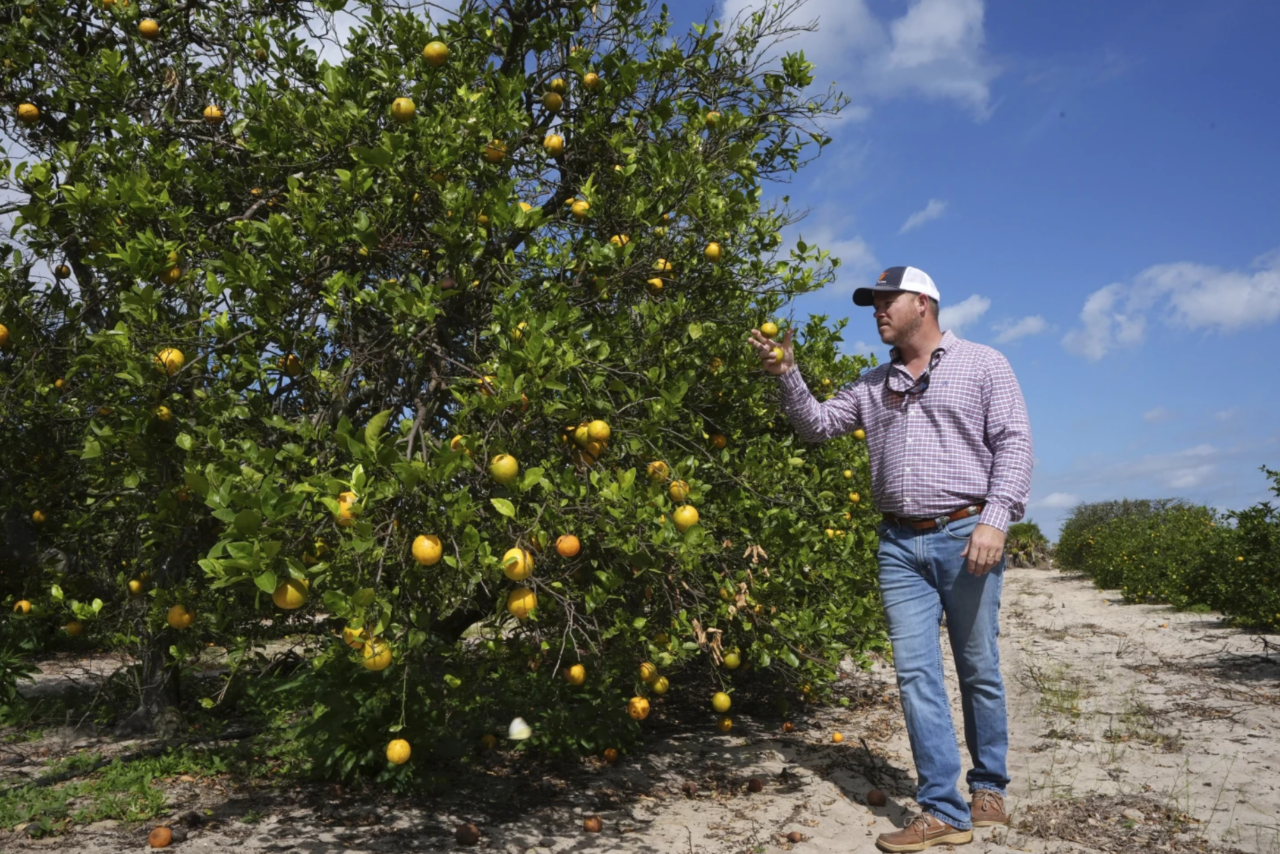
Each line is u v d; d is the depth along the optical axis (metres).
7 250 3.81
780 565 3.91
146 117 4.57
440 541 2.63
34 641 6.38
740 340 4.07
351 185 3.13
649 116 4.13
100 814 3.64
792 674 4.23
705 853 3.24
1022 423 3.26
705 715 5.53
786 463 4.31
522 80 3.45
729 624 3.69
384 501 2.59
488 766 4.37
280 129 3.55
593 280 3.58
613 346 3.54
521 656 3.27
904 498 3.39
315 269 3.18
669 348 3.60
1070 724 4.98
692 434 4.02
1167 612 10.91
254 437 3.18
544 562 2.97
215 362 3.34
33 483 4.45
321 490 2.52
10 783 4.17
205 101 4.74
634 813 3.72
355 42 4.06
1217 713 5.18
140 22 4.60
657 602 3.54
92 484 4.14
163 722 5.04
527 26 3.97
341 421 2.52
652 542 2.93
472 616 4.21
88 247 3.50
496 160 3.42
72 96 4.27
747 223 4.14
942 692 3.33
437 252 3.43
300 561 2.42
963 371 3.36
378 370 3.47
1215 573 8.69
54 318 4.02
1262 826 3.31
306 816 3.64
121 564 4.52
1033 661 7.20
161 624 3.67
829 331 5.63
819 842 3.34
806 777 4.23
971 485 3.31
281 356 3.30
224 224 3.50
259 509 2.33
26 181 3.49
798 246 4.31
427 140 3.16
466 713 4.32
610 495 2.84
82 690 6.04
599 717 4.50
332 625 3.23
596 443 3.03
